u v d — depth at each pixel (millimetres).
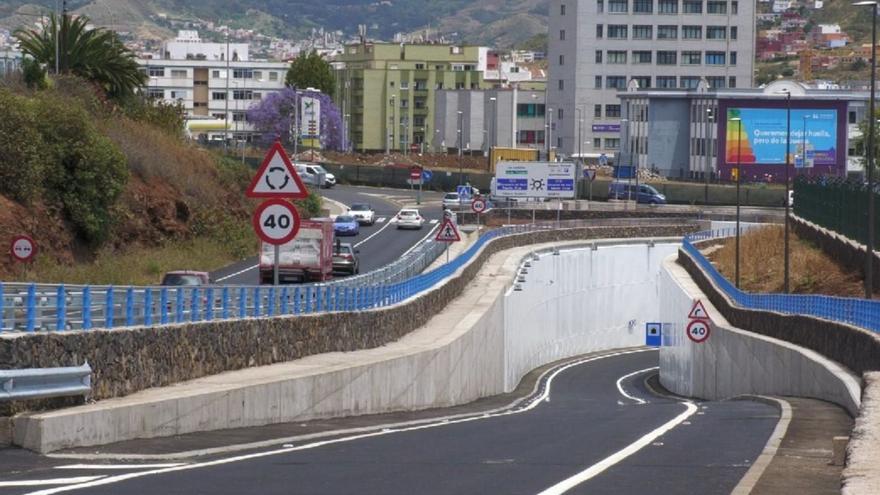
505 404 62250
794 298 65438
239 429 31781
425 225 130750
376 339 58000
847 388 41562
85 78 111750
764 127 176750
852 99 176125
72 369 27656
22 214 70688
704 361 79812
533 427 35250
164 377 34844
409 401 50125
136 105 113812
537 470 23219
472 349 68188
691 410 45156
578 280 122000
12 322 29000
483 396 73750
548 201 157000
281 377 36125
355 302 57094
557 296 116500
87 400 28844
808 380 53438
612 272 128125
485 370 74812
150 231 86062
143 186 89312
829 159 176625
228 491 19922
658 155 185500
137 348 32938
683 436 31141
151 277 77438
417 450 27062
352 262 87562
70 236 75625
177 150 102125
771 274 95000
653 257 133250
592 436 31359
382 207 149250
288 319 46250
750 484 20797
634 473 22812
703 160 180750
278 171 32969
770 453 25688
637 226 137750
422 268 91000
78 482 20609
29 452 24266
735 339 71188
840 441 23625
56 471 22016
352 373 41438
